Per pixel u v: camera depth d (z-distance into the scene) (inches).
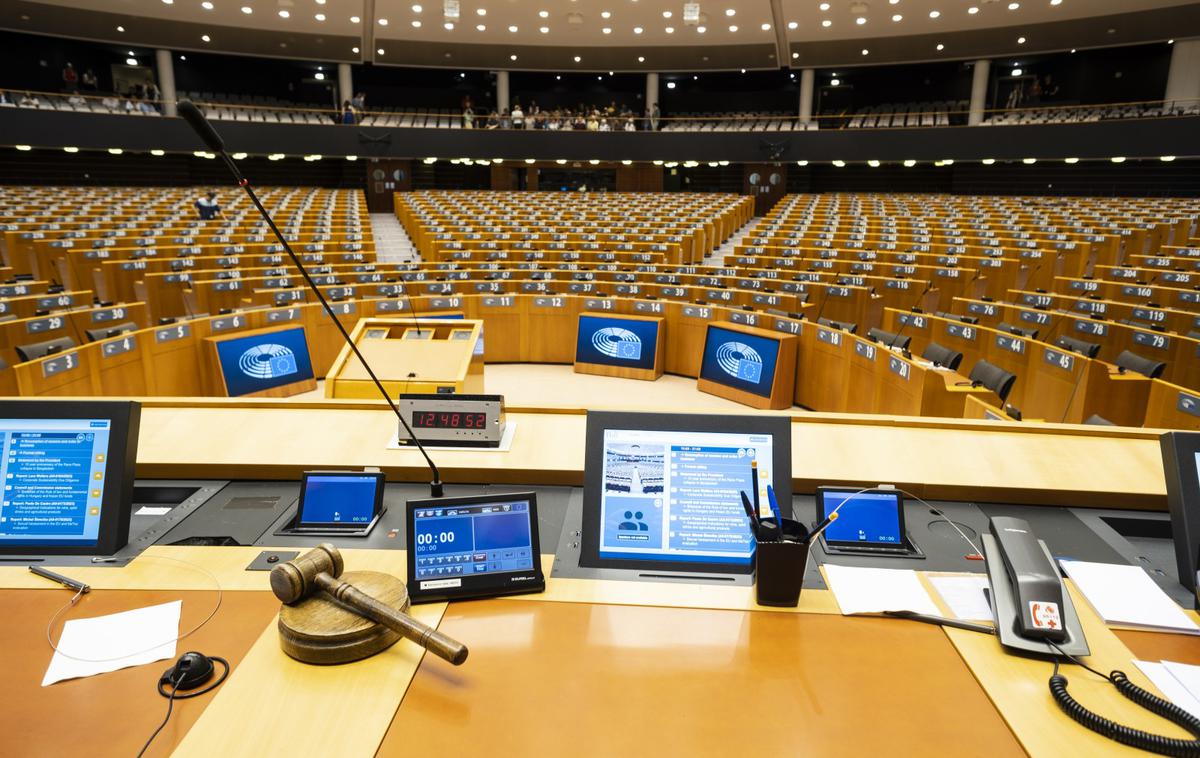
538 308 358.9
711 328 311.9
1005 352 250.2
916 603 63.9
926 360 227.5
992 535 64.8
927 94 1021.2
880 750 47.5
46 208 575.5
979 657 57.1
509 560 66.0
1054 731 49.1
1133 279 407.8
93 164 829.2
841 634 60.2
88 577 67.2
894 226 582.6
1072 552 77.0
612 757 46.5
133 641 58.2
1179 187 783.7
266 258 434.0
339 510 79.9
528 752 46.9
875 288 400.2
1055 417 225.0
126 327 255.9
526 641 58.7
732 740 48.1
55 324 258.7
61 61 906.1
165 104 730.8
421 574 64.5
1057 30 732.7
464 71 1057.5
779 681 54.2
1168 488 71.6
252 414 108.1
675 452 71.3
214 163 898.7
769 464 70.2
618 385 327.9
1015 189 871.1
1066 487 86.6
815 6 687.7
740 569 68.4
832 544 75.4
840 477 88.6
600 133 804.0
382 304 331.9
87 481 71.8
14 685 53.1
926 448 97.6
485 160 808.9
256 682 53.4
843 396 253.8
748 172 872.9
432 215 649.0
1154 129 657.0
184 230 500.7
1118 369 216.4
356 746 47.2
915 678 54.7
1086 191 830.5
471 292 394.0
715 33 781.9
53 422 72.4
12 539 70.9
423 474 90.5
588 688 53.1
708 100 1100.5
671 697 52.3
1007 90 983.6
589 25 764.6
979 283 413.4
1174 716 49.4
